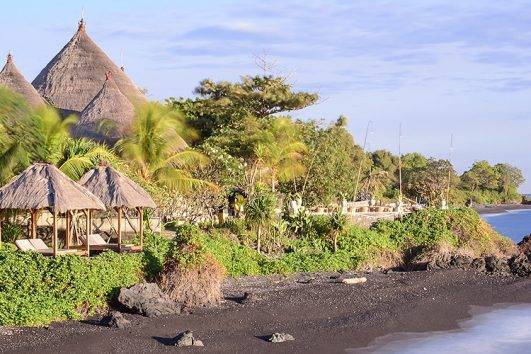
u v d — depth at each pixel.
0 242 26.34
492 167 168.75
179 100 65.62
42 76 54.56
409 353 21.70
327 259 35.69
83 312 22.81
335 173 56.12
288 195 49.59
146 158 40.56
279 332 22.50
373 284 31.38
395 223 41.78
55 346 19.39
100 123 45.31
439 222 42.00
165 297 23.91
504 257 39.25
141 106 42.84
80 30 55.91
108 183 28.66
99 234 31.73
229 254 32.66
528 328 25.45
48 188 25.52
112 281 23.92
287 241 37.34
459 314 27.22
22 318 21.12
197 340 20.61
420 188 99.19
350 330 23.55
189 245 25.70
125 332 21.12
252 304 25.70
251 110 65.94
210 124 62.84
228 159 45.81
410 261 38.44
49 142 33.81
